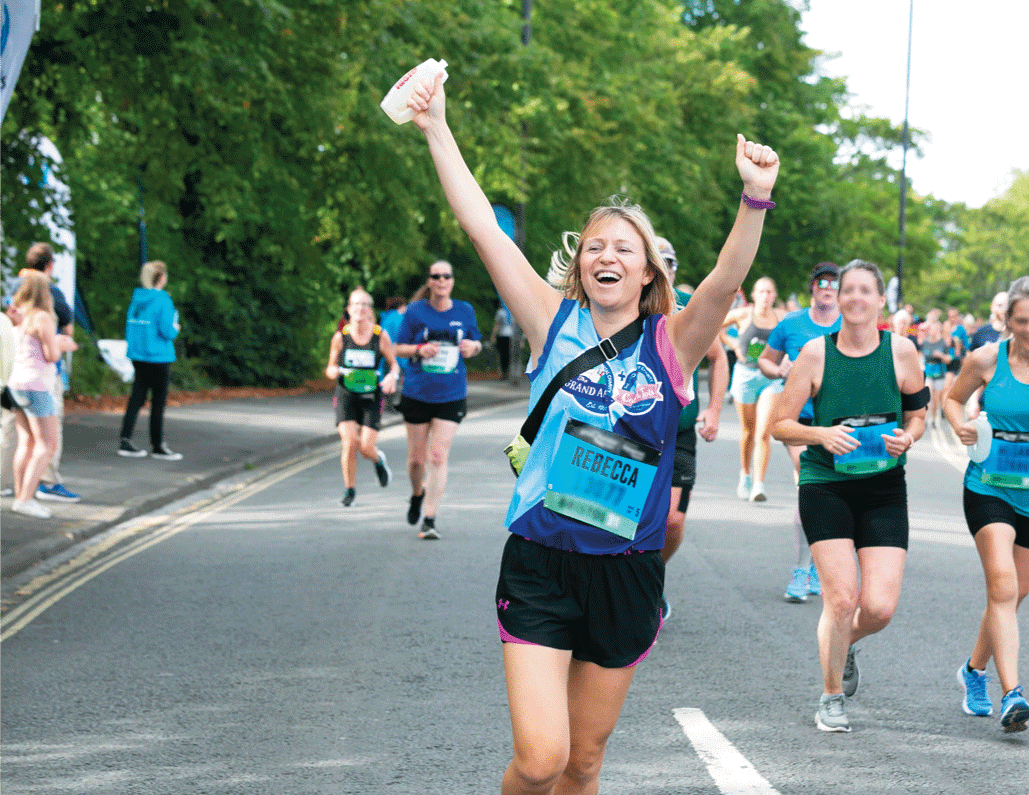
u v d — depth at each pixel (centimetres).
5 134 1609
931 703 667
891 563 610
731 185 4641
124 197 2605
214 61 1686
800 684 697
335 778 539
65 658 732
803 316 980
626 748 586
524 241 3472
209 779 538
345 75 2089
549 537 405
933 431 2575
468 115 2498
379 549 1088
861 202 5834
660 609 419
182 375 2881
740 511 1348
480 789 527
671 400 410
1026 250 12050
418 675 701
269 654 743
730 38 4556
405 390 1133
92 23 1533
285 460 1767
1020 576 649
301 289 3247
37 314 1158
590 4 3525
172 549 1081
